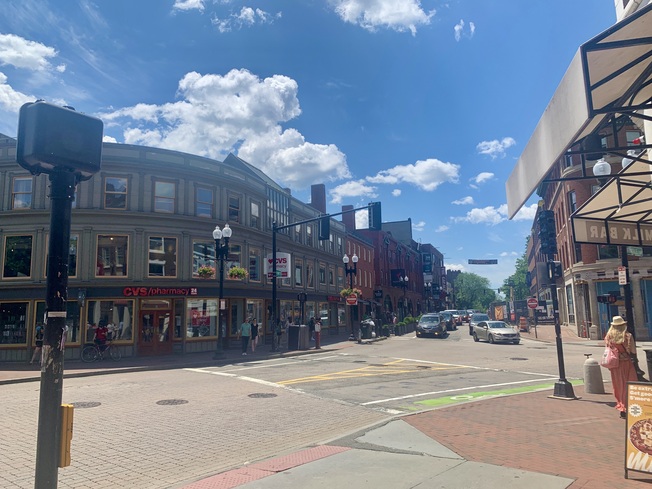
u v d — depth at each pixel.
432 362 19.55
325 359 21.20
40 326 21.83
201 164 26.39
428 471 5.50
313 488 5.09
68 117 3.50
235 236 27.67
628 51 4.69
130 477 5.95
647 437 5.14
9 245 22.69
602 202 9.30
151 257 24.03
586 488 4.84
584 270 33.25
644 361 17.92
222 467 6.32
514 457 6.02
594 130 6.17
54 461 3.26
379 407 10.27
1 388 14.06
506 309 57.03
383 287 59.12
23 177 23.20
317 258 39.41
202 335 25.19
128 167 24.05
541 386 12.84
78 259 22.77
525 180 5.97
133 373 17.38
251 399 11.31
